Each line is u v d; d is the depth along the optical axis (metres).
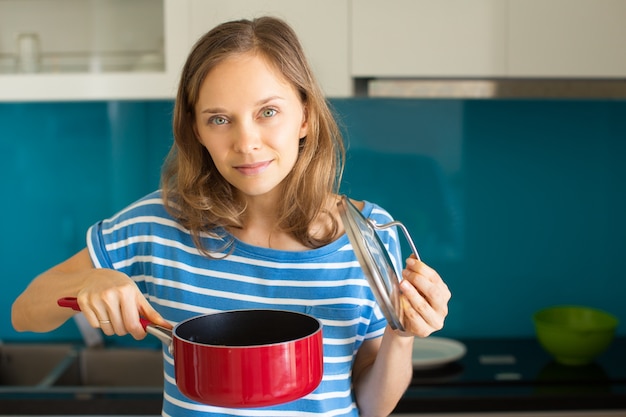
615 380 1.91
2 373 2.27
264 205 1.04
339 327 1.01
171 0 1.86
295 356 0.76
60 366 2.09
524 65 1.87
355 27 1.86
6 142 2.33
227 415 0.99
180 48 1.87
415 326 0.88
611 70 1.87
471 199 2.30
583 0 1.85
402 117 2.28
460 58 1.86
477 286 2.32
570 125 2.27
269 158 0.89
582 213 2.30
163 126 2.31
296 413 1.00
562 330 2.00
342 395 1.02
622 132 2.27
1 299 2.37
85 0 2.15
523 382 1.90
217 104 0.87
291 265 1.02
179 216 1.05
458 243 2.31
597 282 2.31
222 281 1.02
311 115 0.99
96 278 0.88
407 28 1.86
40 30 2.18
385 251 0.87
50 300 0.91
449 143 2.29
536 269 2.31
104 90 1.91
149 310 0.84
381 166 2.29
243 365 0.74
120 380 2.20
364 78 1.94
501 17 1.85
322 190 1.04
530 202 2.29
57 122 2.32
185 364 0.76
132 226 1.07
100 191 2.34
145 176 2.32
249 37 0.89
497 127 2.28
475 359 2.11
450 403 1.79
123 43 2.15
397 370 0.99
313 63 1.87
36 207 2.35
